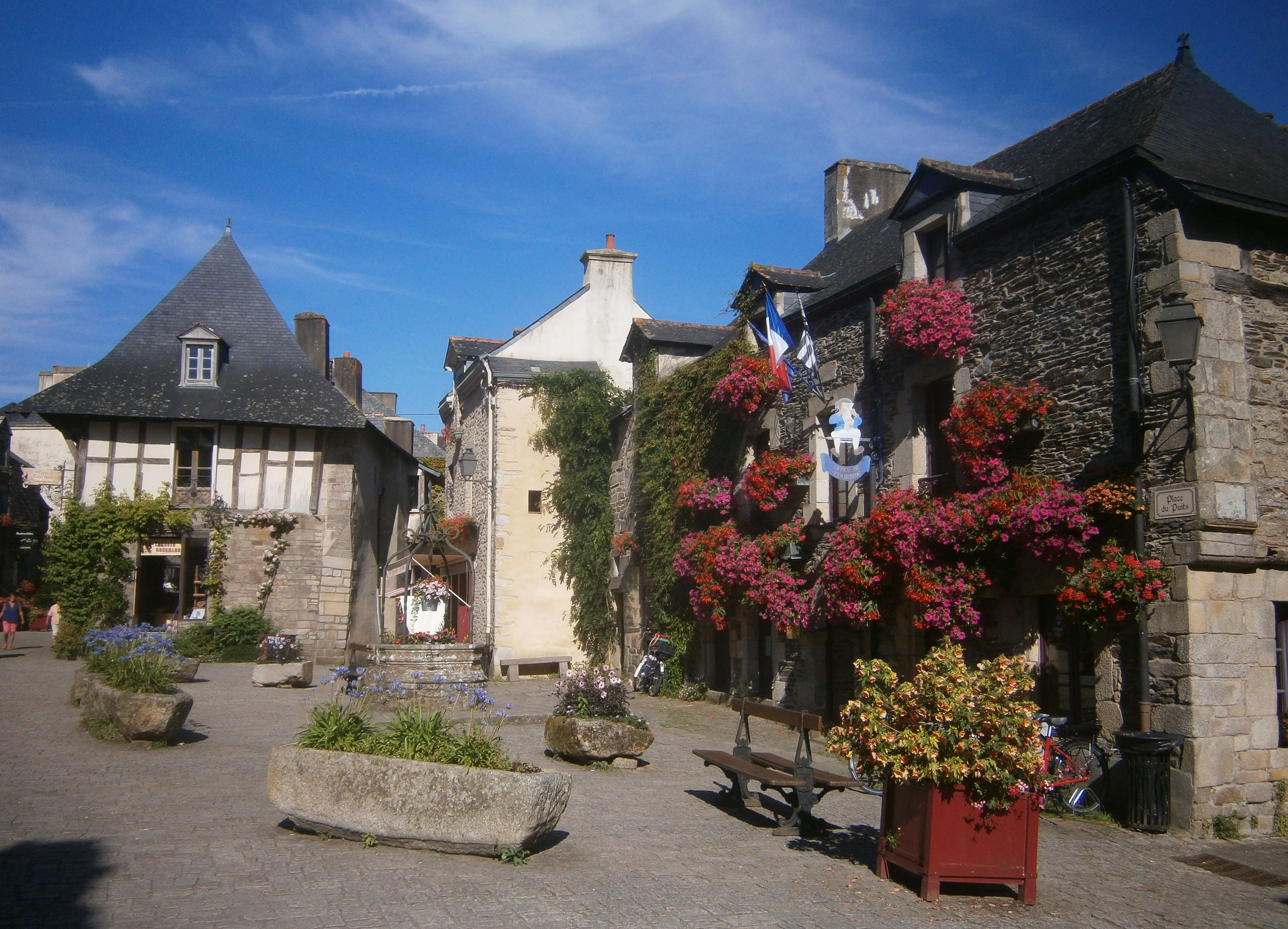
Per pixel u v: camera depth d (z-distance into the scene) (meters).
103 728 8.63
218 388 19.61
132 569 18.66
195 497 19.20
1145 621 7.80
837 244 15.65
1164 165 8.09
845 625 11.27
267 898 4.55
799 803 6.59
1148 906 5.57
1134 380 8.08
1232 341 7.93
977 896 5.47
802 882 5.47
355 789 5.52
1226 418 7.77
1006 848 5.32
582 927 4.46
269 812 6.23
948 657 5.45
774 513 13.11
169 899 4.47
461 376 22.11
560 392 19.50
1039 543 8.39
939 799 5.31
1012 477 9.05
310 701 12.04
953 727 5.25
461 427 23.22
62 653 17.41
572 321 21.28
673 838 6.25
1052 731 8.11
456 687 9.51
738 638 13.77
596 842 6.02
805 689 12.16
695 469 14.95
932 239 10.92
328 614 19.28
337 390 20.80
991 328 9.82
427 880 4.95
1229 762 7.51
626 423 18.44
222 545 18.94
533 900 4.77
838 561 10.48
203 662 17.73
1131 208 8.30
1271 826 7.62
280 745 8.23
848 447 11.43
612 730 8.50
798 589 12.05
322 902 4.54
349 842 5.57
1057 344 9.01
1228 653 7.64
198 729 9.46
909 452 10.74
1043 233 9.27
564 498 19.20
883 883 5.55
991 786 5.28
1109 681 8.09
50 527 18.73
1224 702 7.56
